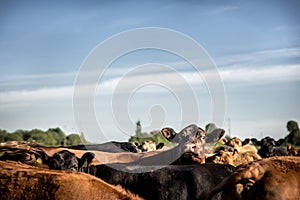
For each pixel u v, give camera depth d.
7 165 11.79
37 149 15.58
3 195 10.85
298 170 9.60
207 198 9.85
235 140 23.27
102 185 10.94
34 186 10.89
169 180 13.12
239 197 9.56
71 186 10.77
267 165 9.70
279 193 9.38
